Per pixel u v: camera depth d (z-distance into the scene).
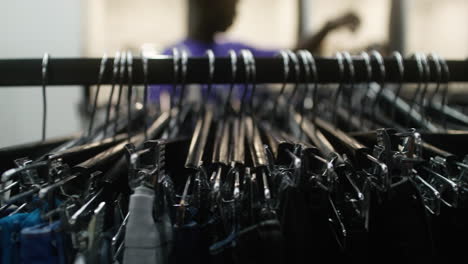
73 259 0.45
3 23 1.62
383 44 1.64
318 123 0.77
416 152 0.48
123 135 0.76
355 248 0.52
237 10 1.47
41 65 0.64
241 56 0.67
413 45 2.38
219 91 1.14
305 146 0.50
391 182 0.50
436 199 0.49
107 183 0.50
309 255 0.46
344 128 0.90
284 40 2.47
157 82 0.67
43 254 0.43
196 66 0.67
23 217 0.48
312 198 0.50
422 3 2.37
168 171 0.63
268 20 2.46
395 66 0.72
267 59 0.68
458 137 0.65
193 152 0.54
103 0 2.28
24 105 1.73
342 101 1.05
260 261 0.42
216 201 0.45
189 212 0.51
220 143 0.62
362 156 0.53
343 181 0.52
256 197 0.46
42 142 0.66
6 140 1.67
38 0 1.73
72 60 0.64
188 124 0.95
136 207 0.44
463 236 0.58
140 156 0.50
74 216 0.42
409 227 0.48
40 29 1.75
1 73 0.63
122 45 2.36
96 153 0.61
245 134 0.67
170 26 2.40
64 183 0.45
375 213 0.52
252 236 0.43
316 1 2.34
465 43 2.43
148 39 2.38
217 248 0.45
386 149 0.48
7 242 0.47
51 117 1.78
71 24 1.83
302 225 0.46
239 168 0.51
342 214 0.52
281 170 0.49
